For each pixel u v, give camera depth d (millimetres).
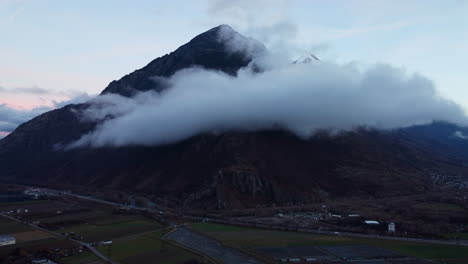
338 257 162750
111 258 161875
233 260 159000
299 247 179375
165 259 160625
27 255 162250
